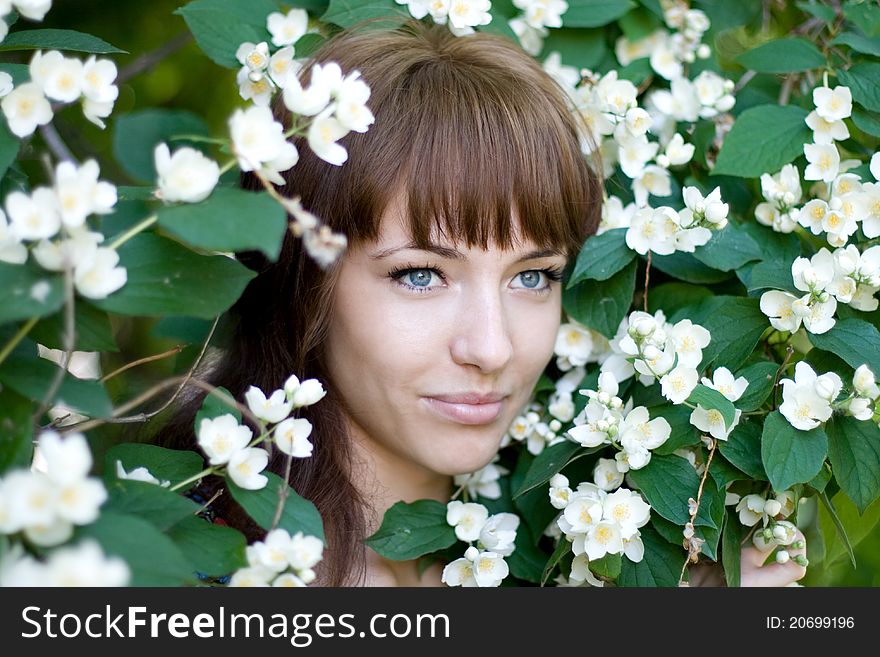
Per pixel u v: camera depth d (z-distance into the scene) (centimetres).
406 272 141
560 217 147
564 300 161
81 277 100
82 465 90
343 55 150
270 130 109
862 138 180
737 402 137
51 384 102
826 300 135
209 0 159
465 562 142
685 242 148
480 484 164
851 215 147
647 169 167
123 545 92
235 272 108
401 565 154
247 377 162
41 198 99
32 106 115
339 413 153
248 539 149
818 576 202
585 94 171
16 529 87
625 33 191
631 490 142
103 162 253
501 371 145
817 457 128
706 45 194
